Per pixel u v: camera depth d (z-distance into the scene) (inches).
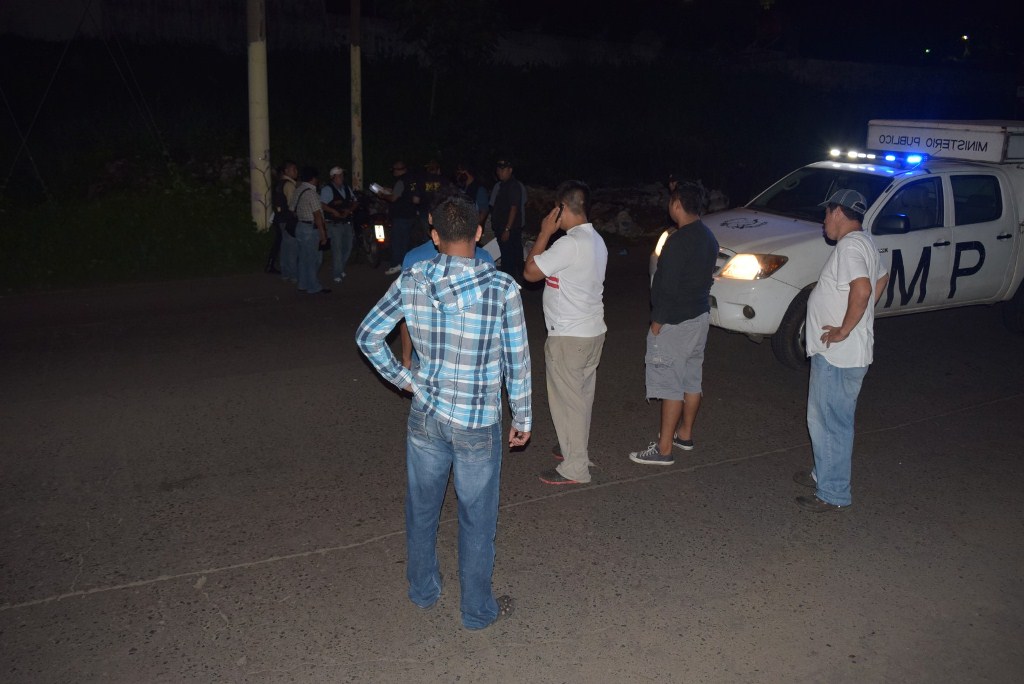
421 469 153.9
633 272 492.7
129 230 493.0
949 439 260.5
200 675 148.5
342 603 169.9
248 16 491.8
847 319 193.6
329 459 233.5
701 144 850.1
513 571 183.2
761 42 1197.1
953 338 367.6
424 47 813.2
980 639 164.6
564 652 157.8
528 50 1010.1
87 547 187.3
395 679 149.3
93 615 163.9
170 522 198.5
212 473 223.6
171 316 374.6
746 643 161.5
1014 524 209.0
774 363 329.1
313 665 152.0
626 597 174.9
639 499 215.9
